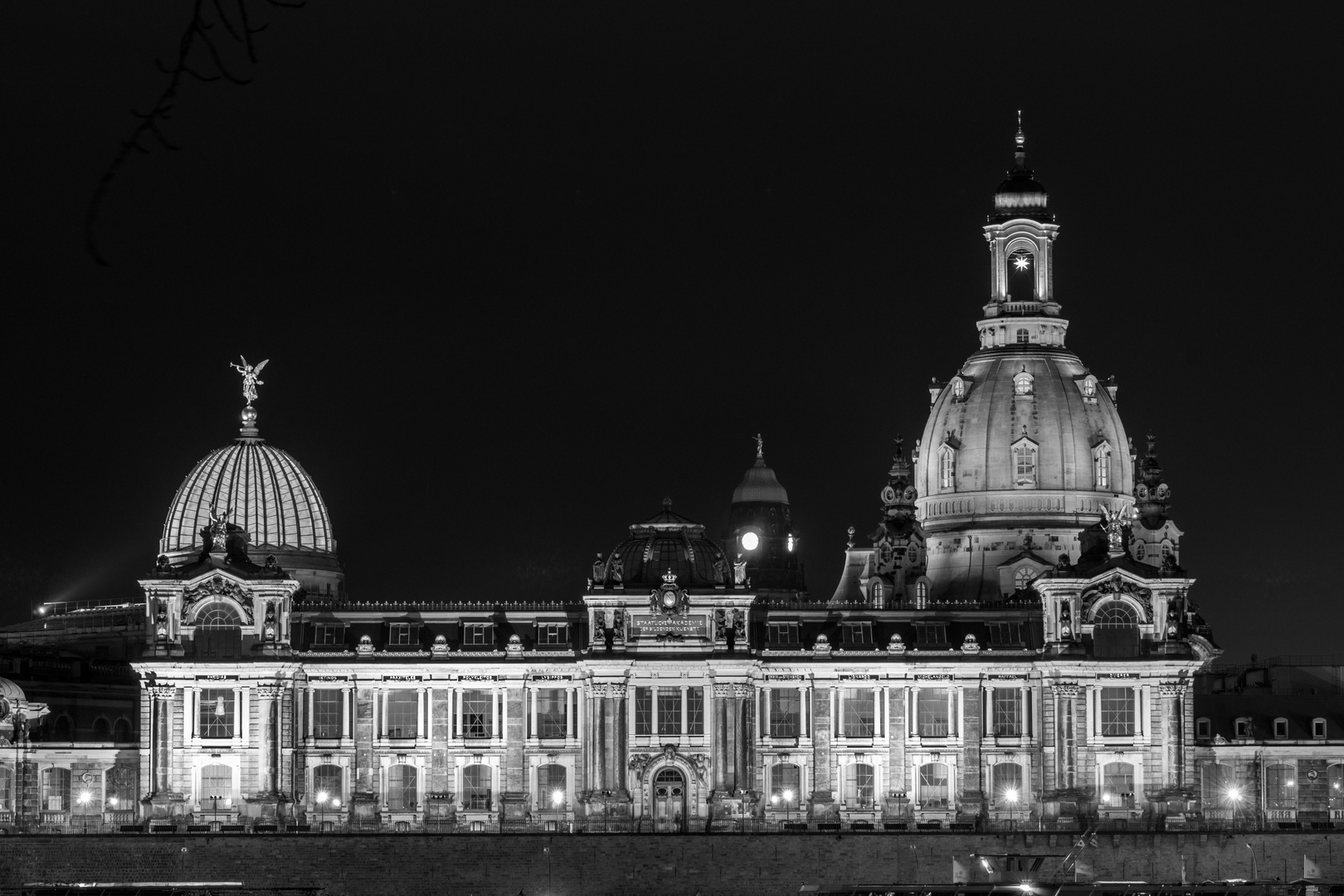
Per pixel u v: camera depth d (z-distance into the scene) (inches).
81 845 7691.9
